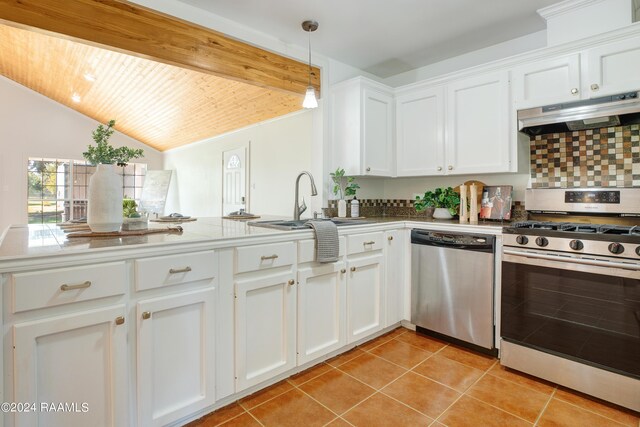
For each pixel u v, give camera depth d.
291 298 1.93
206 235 1.68
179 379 1.50
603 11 2.13
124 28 2.10
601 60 2.03
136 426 1.38
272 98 3.96
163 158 8.03
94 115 6.68
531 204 2.49
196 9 2.36
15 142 6.23
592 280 1.79
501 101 2.47
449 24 2.63
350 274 2.30
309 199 4.00
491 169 2.53
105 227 1.64
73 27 1.93
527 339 2.03
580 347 1.83
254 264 1.75
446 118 2.79
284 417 1.65
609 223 2.20
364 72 3.56
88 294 1.25
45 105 6.49
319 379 2.00
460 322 2.40
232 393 1.69
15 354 1.12
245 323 1.73
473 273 2.32
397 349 2.40
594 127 2.31
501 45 2.94
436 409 1.72
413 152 3.03
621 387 1.70
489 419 1.64
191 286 1.54
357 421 1.63
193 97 4.51
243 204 5.21
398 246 2.71
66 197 6.73
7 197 6.17
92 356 1.27
